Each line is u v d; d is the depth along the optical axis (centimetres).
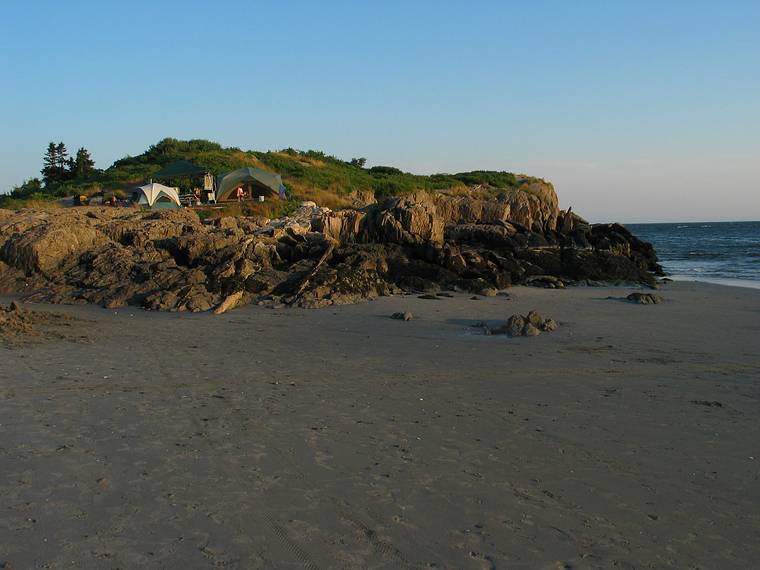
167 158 5456
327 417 912
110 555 519
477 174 5588
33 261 2589
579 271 3084
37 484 658
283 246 2789
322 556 523
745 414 943
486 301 2330
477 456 761
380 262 2716
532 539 559
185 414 916
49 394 1010
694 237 10081
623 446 802
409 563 515
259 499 630
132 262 2497
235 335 1638
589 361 1322
